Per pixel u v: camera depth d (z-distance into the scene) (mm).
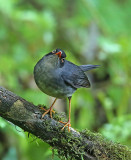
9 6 12594
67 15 16359
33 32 13406
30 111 6523
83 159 6750
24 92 10320
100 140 6926
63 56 7754
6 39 13008
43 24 13148
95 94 13461
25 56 12594
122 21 15930
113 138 7242
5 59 11805
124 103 12680
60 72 7699
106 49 12555
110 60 13773
